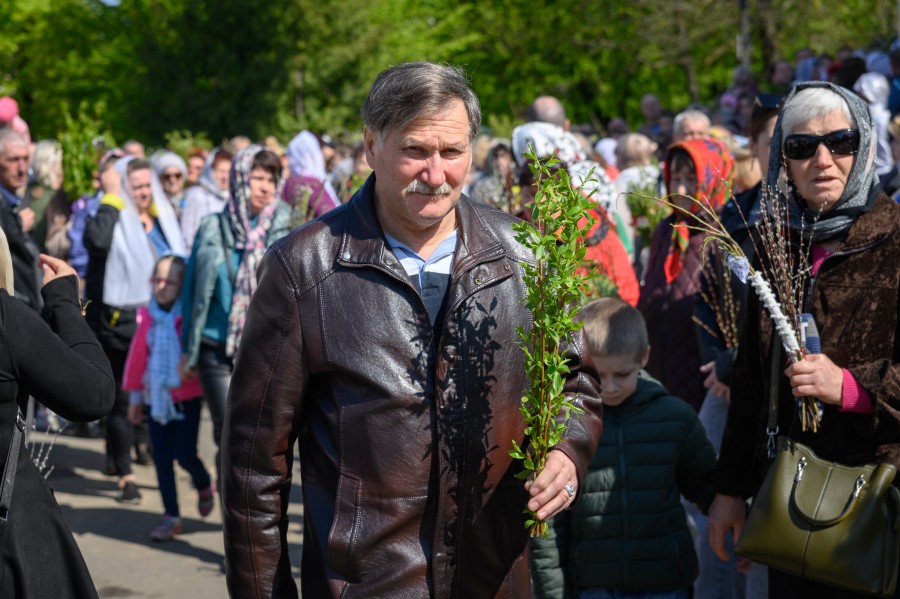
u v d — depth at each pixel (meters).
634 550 3.46
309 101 23.86
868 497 2.80
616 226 5.48
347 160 11.50
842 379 2.83
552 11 24.67
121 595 5.38
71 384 2.61
